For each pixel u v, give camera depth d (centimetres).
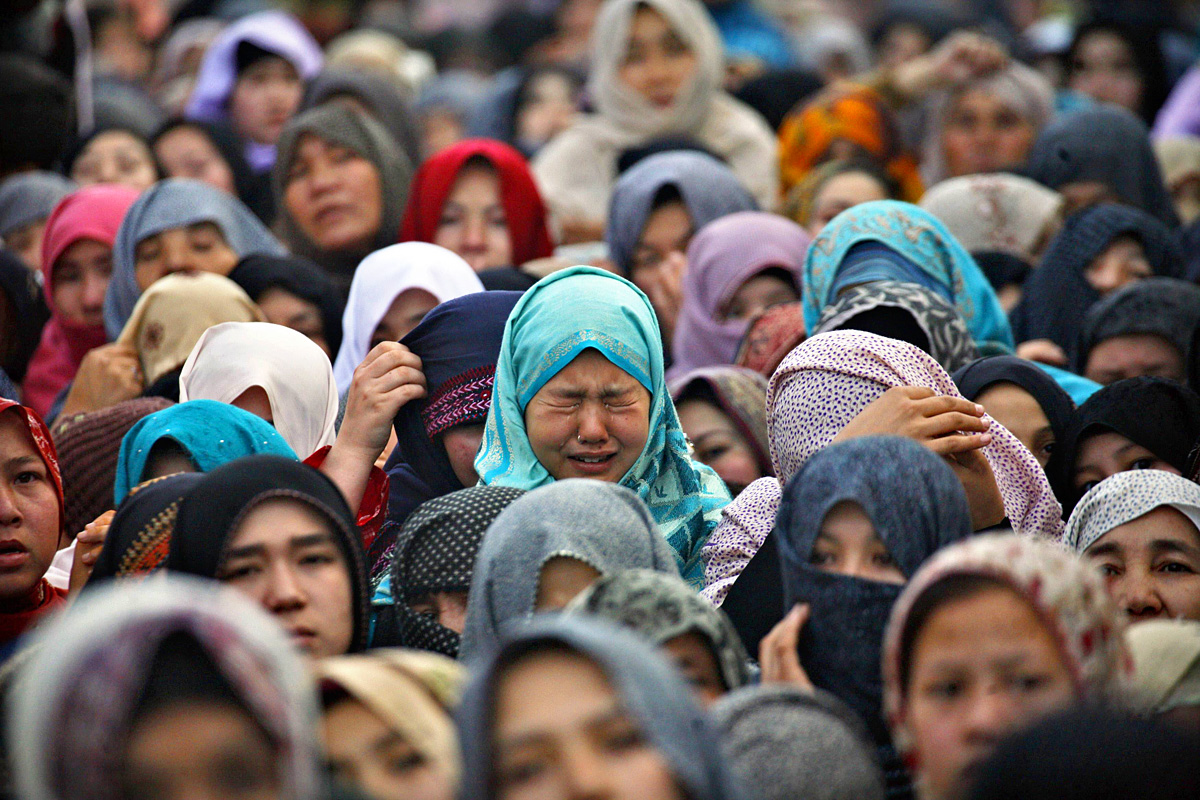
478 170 2277
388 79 2839
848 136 2700
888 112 2752
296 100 3161
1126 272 2058
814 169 2709
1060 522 1416
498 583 1114
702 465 1559
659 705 802
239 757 776
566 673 825
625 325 1429
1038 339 2075
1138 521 1334
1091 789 793
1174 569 1323
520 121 3322
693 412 1775
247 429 1425
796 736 948
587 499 1141
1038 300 2092
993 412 1543
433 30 4656
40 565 1410
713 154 2650
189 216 2100
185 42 3678
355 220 2333
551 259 2266
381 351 1542
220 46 3198
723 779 809
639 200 2275
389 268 1900
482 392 1543
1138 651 1091
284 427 1627
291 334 1681
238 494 1119
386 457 1711
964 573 949
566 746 810
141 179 2648
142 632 754
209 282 1906
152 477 1398
